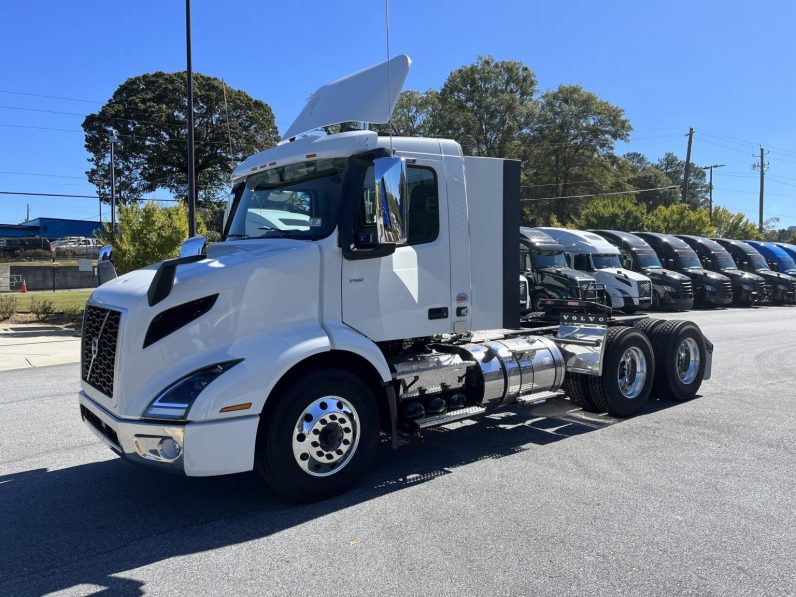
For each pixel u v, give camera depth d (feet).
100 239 66.39
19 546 12.90
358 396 15.23
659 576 11.23
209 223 89.76
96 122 145.28
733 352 40.93
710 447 19.25
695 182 322.14
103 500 15.51
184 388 13.26
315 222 15.79
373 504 14.79
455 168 17.70
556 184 191.21
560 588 10.82
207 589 10.98
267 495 15.65
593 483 16.07
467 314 18.03
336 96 17.95
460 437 20.62
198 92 145.89
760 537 12.85
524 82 185.37
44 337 52.95
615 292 72.02
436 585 10.95
